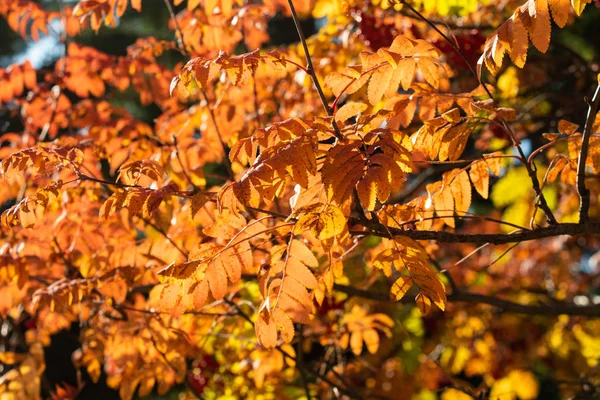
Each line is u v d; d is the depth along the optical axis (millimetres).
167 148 4301
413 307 7195
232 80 2541
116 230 4168
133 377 4457
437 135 2895
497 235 2807
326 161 2346
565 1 2438
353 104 2701
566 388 6062
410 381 7789
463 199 3105
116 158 4328
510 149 5992
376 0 4387
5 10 5156
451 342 8586
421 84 3025
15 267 3895
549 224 2859
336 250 3148
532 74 5734
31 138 5113
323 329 4750
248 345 4801
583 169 2760
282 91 5199
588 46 8031
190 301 2764
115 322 4457
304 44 2660
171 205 4117
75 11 4219
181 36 4641
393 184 2275
